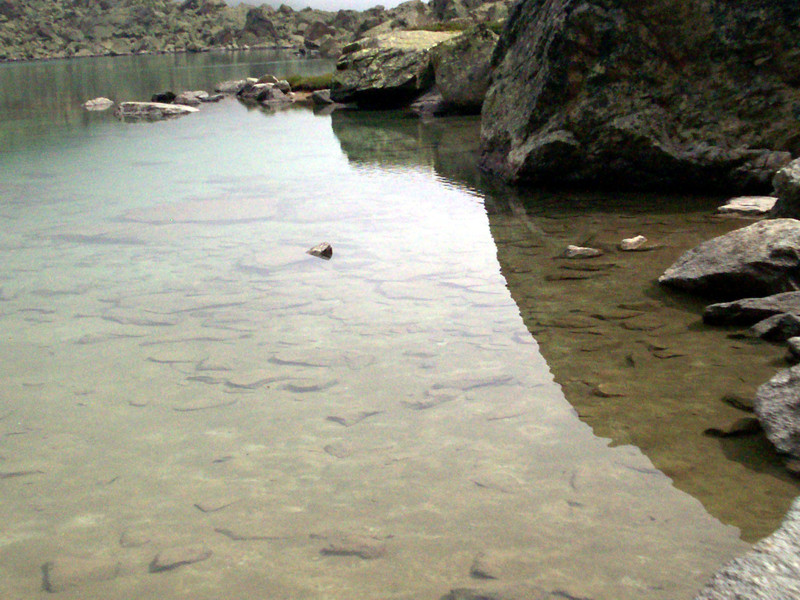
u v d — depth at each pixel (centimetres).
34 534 269
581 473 293
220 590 235
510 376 390
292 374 405
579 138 911
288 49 10181
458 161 1213
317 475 302
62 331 480
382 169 1144
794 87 800
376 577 237
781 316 415
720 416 332
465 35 2008
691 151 842
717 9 816
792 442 296
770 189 814
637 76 870
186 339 462
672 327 448
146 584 239
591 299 510
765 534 250
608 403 353
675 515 262
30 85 3853
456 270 594
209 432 343
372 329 470
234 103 2683
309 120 2002
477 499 279
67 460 322
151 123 1967
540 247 655
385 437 332
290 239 708
